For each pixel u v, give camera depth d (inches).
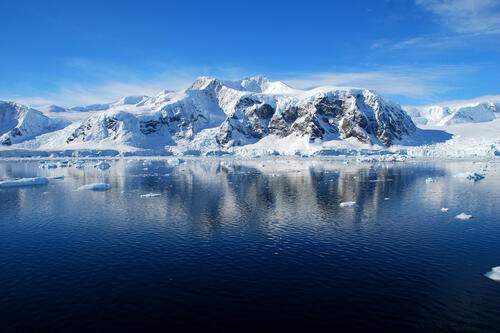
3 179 4008.4
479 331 765.9
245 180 3587.6
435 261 1174.3
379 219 1759.4
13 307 889.5
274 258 1211.9
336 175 4057.6
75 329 786.8
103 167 5467.5
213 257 1228.5
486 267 1120.8
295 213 1913.1
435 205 2116.1
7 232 1585.9
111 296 943.0
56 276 1080.8
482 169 4608.8
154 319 826.2
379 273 1076.5
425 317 823.7
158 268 1135.6
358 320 813.9
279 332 768.9
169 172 4712.1
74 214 1943.9
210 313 851.4
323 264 1154.0
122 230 1593.3
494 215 1831.9
